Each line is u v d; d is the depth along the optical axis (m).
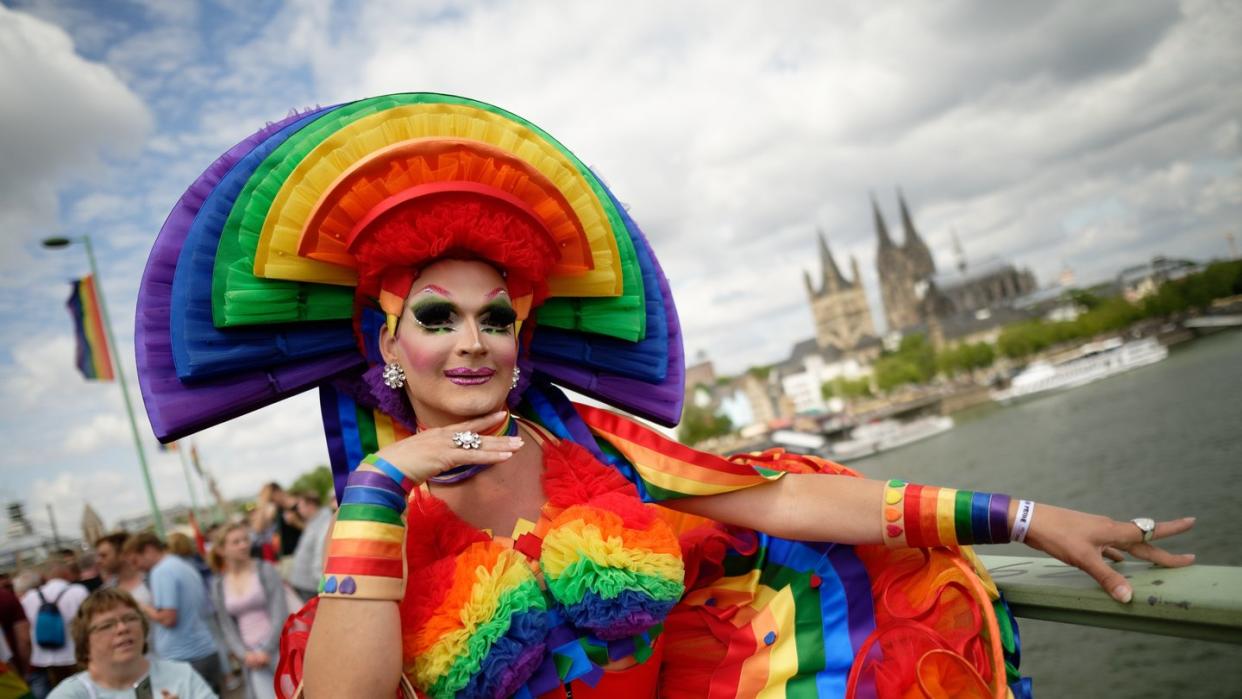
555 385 1.65
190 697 3.25
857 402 117.50
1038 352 103.00
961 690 1.24
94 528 35.53
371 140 1.35
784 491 1.42
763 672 1.40
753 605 1.49
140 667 3.23
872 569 1.46
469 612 1.17
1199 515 14.80
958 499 1.29
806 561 1.49
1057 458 33.00
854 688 1.30
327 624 1.07
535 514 1.39
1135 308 94.06
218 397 1.36
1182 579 1.17
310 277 1.35
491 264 1.35
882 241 148.12
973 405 96.44
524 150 1.43
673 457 1.48
